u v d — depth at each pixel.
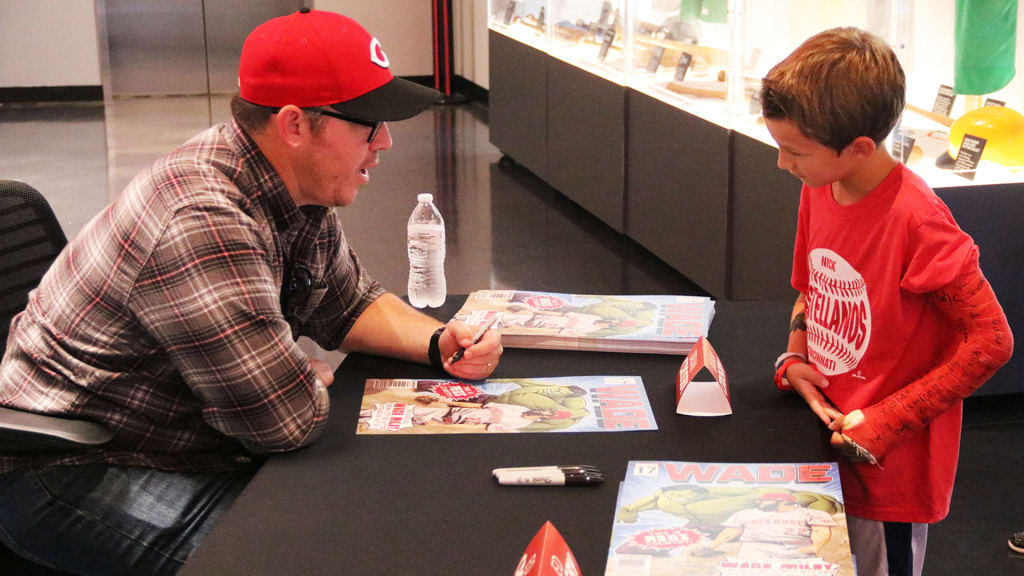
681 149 4.21
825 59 1.25
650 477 1.24
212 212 1.39
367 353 1.71
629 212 4.83
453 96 8.73
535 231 5.18
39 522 1.48
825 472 1.25
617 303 1.84
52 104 8.54
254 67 1.44
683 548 1.09
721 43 3.80
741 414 1.43
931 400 1.30
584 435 1.38
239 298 1.37
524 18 6.11
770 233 3.61
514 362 1.64
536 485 1.25
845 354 1.42
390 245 4.93
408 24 9.20
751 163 3.68
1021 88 2.92
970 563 2.37
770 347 1.67
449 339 1.60
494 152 7.00
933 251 1.29
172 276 1.38
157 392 1.51
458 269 4.59
